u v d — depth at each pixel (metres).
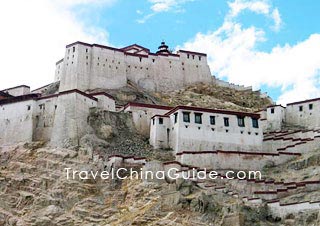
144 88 131.75
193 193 78.38
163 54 139.12
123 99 118.44
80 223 79.06
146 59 135.38
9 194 88.19
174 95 132.12
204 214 74.25
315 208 73.88
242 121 99.12
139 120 104.38
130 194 81.75
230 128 97.75
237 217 72.62
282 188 81.88
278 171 90.56
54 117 99.75
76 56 123.50
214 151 91.25
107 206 81.44
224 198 77.88
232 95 141.38
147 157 91.75
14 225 82.69
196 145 94.81
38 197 85.75
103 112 101.00
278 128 114.62
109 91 120.81
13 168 93.25
